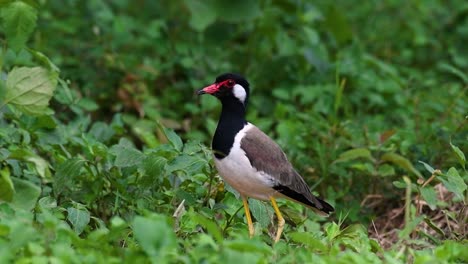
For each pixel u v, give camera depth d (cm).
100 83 1644
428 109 1580
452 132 1379
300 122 1532
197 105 1655
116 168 1173
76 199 1161
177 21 1850
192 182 1148
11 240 878
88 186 1177
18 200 1011
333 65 1734
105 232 930
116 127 1345
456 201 1228
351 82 1700
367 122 1538
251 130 1108
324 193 1353
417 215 1180
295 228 1163
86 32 1769
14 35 1098
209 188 1142
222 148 1092
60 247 868
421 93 1628
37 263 837
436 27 2006
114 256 917
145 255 867
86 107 1467
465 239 1116
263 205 1124
